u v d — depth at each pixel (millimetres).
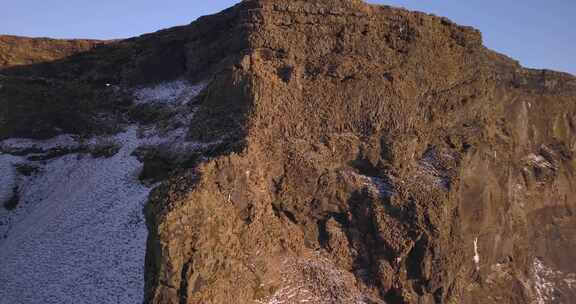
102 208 31438
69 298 25750
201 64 38312
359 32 32250
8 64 46969
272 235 25391
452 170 29594
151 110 38812
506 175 34312
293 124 28781
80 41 50344
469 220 30219
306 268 25578
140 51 44875
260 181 25984
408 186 28031
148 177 32406
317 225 27594
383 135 29844
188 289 20906
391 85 30812
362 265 27078
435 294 27438
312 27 32219
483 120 34719
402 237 26938
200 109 31891
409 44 32969
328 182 27641
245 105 28578
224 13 37312
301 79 30094
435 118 32031
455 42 35594
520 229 36375
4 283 28312
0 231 33906
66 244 29688
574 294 39000
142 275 25453
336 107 29734
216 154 27797
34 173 38375
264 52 31406
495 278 33094
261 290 23688
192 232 21734
